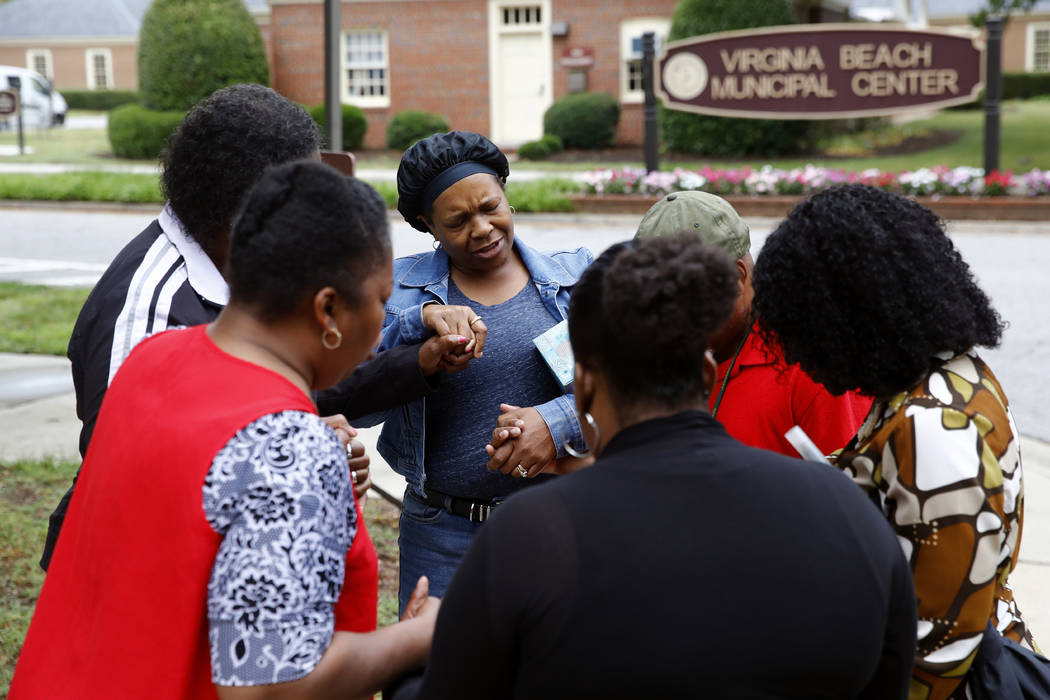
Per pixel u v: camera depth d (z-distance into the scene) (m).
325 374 1.62
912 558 1.63
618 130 23.06
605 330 1.37
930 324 1.66
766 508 1.32
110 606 1.49
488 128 23.53
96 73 41.62
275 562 1.39
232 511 1.42
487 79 23.30
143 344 1.67
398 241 13.09
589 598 1.26
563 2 22.78
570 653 1.26
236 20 21.98
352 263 1.53
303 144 2.04
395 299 2.54
